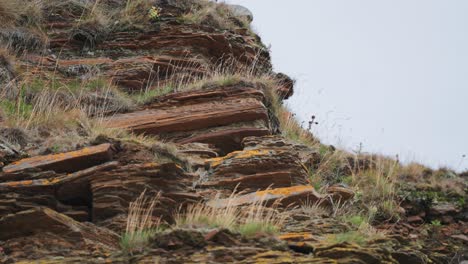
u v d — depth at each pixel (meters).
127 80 56.31
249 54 63.88
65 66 56.53
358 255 32.28
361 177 53.91
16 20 58.81
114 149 39.19
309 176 48.59
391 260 33.47
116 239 34.22
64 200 36.91
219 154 47.81
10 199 35.50
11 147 39.91
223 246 32.38
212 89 51.09
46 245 32.84
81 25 60.31
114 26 61.34
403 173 57.38
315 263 31.42
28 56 56.47
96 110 50.69
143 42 60.12
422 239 49.56
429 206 53.84
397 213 51.44
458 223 52.91
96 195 36.16
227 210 36.47
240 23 67.94
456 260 46.50
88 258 32.22
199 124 48.66
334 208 42.69
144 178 36.81
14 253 32.41
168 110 49.72
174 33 60.97
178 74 58.22
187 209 36.91
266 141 45.25
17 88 50.50
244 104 49.59
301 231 36.50
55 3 61.88
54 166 38.34
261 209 38.19
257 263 31.17
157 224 35.34
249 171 41.56
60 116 44.62
